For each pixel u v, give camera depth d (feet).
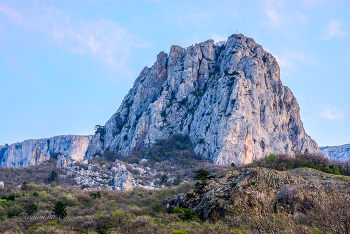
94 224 211.82
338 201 90.17
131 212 233.76
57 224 216.33
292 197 127.95
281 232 93.30
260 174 196.95
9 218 240.12
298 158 336.70
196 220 195.00
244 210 98.43
